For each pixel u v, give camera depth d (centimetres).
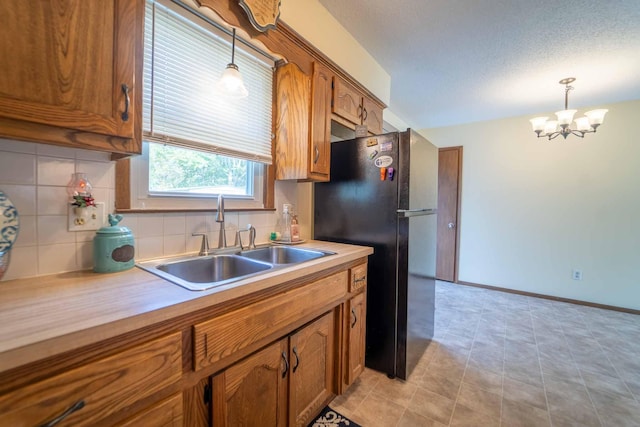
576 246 334
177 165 136
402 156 175
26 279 90
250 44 153
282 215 187
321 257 137
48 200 95
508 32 198
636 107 303
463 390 170
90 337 58
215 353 83
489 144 387
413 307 187
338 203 199
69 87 75
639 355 212
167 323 73
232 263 141
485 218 389
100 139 83
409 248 176
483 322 272
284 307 107
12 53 66
